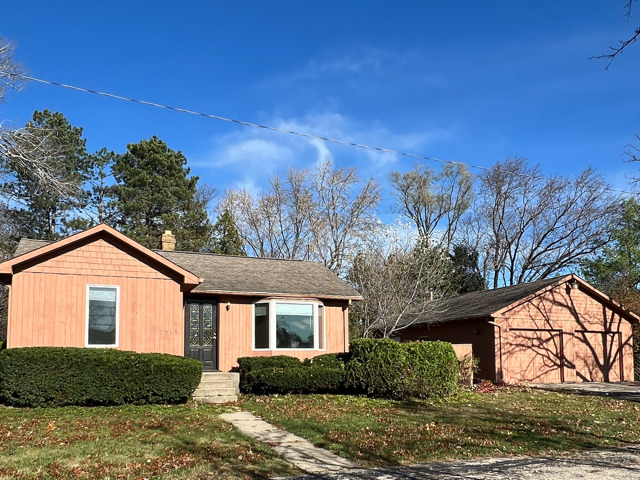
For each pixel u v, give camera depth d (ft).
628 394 64.39
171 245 78.38
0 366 45.73
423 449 33.96
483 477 27.86
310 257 124.98
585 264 124.67
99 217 127.13
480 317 76.84
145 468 28.32
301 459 31.40
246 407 48.57
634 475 28.22
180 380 48.88
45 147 67.05
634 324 86.69
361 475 28.32
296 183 131.03
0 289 101.81
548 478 27.58
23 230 114.62
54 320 52.80
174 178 129.49
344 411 46.62
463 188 146.00
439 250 91.20
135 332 55.77
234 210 134.51
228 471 28.40
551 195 130.72
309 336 67.87
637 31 28.17
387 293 85.56
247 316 66.03
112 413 43.37
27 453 30.40
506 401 55.36
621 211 119.44
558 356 79.41
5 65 59.41
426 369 53.93
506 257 137.49
